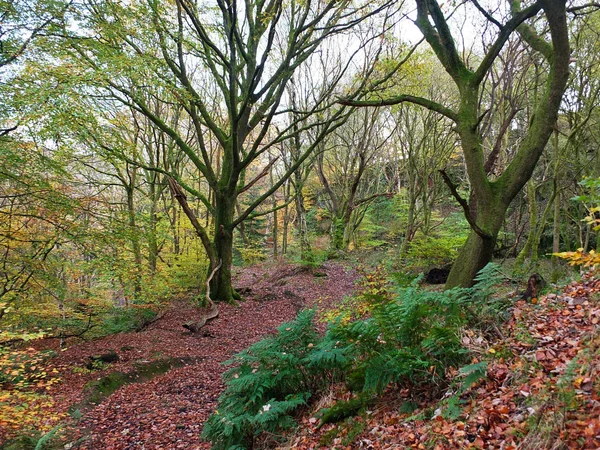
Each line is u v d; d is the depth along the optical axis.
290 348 5.17
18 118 7.49
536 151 6.32
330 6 10.37
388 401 4.08
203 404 6.45
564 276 7.18
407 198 23.42
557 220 11.84
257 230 34.62
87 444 5.11
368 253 20.70
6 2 7.60
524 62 11.72
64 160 9.61
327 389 4.80
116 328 11.72
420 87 14.73
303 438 4.12
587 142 14.30
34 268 8.56
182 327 11.29
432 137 18.67
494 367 3.48
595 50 10.31
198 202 20.52
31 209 8.54
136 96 12.17
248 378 4.75
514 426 2.69
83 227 9.02
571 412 2.44
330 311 8.45
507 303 4.72
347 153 23.70
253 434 4.41
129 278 10.70
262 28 13.16
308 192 28.70
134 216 10.09
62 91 7.60
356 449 3.55
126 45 10.62
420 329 4.10
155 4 10.09
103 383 7.07
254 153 12.94
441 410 3.33
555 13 5.45
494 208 6.53
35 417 5.01
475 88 6.98
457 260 6.94
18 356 6.16
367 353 4.42
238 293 14.73
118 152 10.37
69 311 9.24
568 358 3.13
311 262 18.00
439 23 7.06
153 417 6.00
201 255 15.02
